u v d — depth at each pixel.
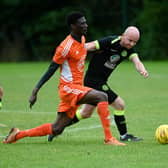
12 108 37.59
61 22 101.12
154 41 91.56
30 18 103.56
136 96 44.41
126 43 24.25
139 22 92.75
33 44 101.56
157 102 40.16
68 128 28.84
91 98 23.12
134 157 20.98
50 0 103.25
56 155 21.42
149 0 92.25
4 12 102.38
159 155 21.34
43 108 37.62
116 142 23.50
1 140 25.25
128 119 31.80
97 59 24.86
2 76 66.44
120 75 66.81
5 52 101.31
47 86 53.91
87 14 99.31
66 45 22.88
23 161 20.44
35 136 23.91
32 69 78.19
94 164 19.81
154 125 29.62
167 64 83.38
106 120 23.33
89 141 24.70
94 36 98.75
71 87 23.12
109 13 98.81
